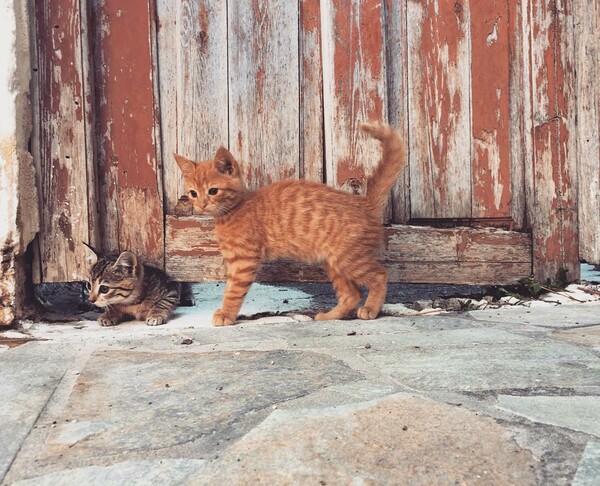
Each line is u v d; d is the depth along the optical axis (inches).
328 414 22.2
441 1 41.5
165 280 39.9
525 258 41.6
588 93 41.7
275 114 41.2
